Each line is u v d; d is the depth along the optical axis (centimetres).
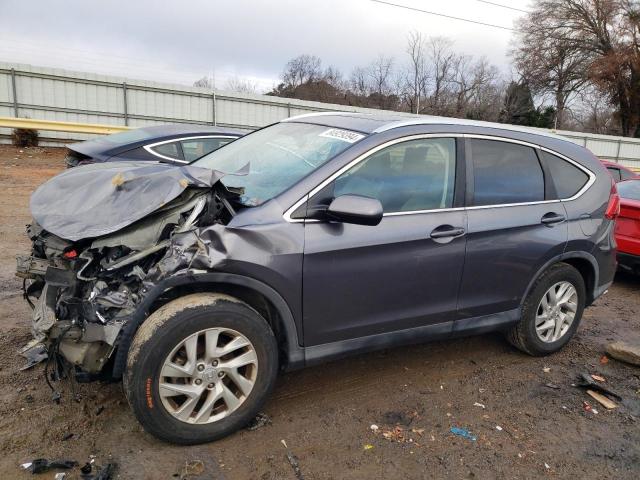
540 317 421
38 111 1997
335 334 323
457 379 390
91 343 271
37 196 321
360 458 291
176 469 271
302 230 301
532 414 349
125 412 315
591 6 3956
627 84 3891
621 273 757
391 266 328
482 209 370
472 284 369
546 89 4306
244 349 296
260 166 357
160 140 666
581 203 428
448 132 368
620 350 436
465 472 286
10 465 265
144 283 272
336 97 4891
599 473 294
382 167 335
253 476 270
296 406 339
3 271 560
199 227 287
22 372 350
